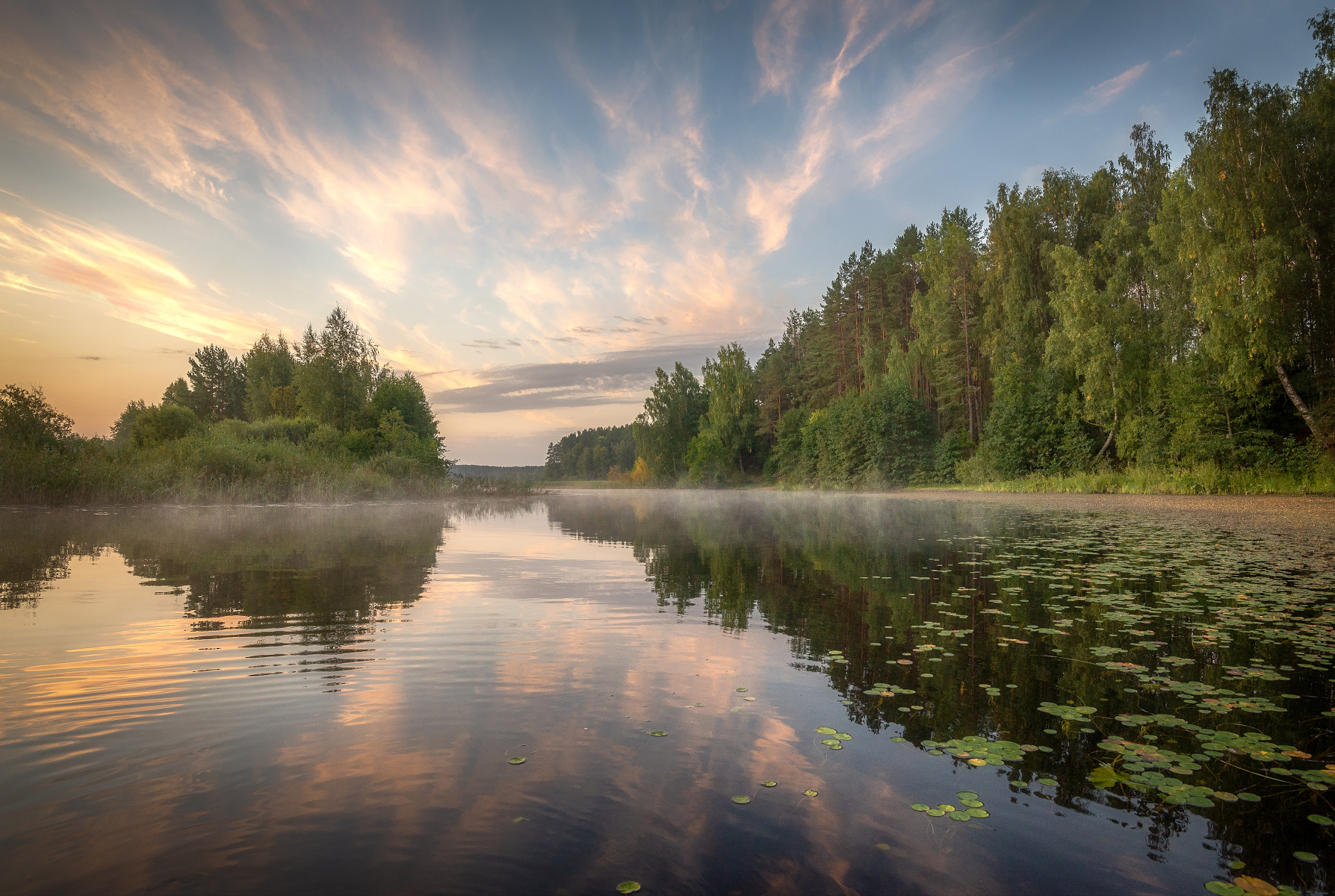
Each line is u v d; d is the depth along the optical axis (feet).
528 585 26.99
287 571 29.94
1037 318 124.57
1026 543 41.55
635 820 8.46
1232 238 81.10
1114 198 124.26
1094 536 44.75
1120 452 102.99
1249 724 12.19
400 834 8.04
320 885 6.97
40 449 74.13
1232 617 21.11
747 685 14.24
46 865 7.26
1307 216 80.07
